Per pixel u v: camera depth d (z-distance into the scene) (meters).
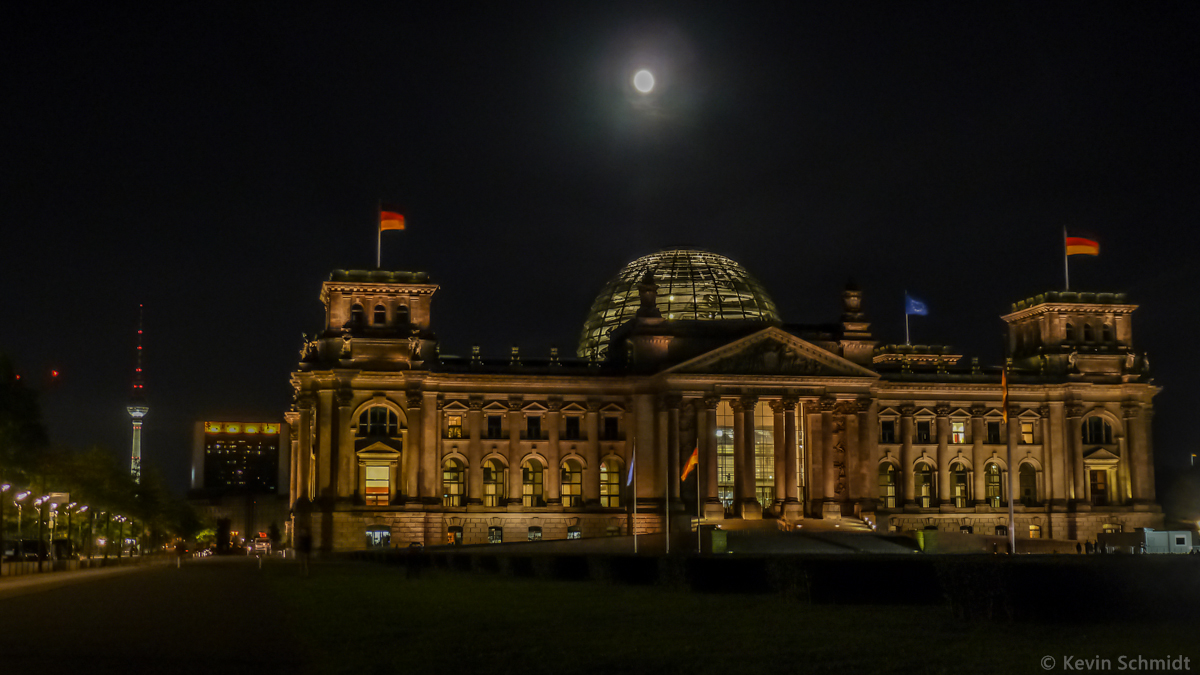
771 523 152.75
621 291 187.50
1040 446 173.25
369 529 154.50
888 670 31.78
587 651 35.91
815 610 50.44
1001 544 140.25
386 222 160.62
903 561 53.97
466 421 161.12
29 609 55.44
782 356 159.50
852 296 167.50
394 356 158.62
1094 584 42.25
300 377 162.50
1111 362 175.88
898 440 170.25
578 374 162.38
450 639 39.50
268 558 183.38
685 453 157.12
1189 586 42.44
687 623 44.84
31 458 113.56
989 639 38.12
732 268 188.12
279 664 33.88
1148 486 173.12
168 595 67.19
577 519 161.50
